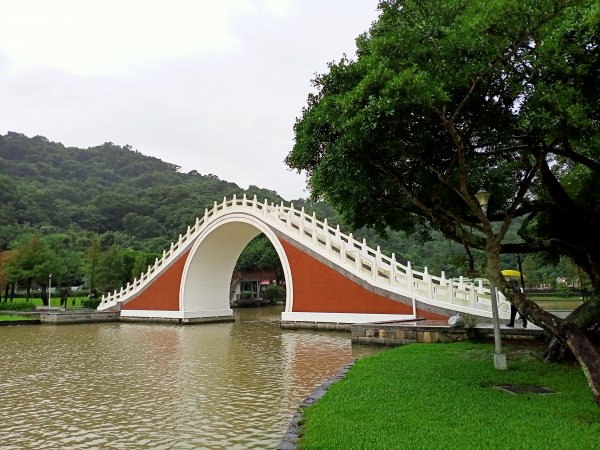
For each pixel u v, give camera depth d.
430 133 9.91
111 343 22.94
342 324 25.42
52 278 51.25
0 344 22.97
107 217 100.62
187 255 35.12
